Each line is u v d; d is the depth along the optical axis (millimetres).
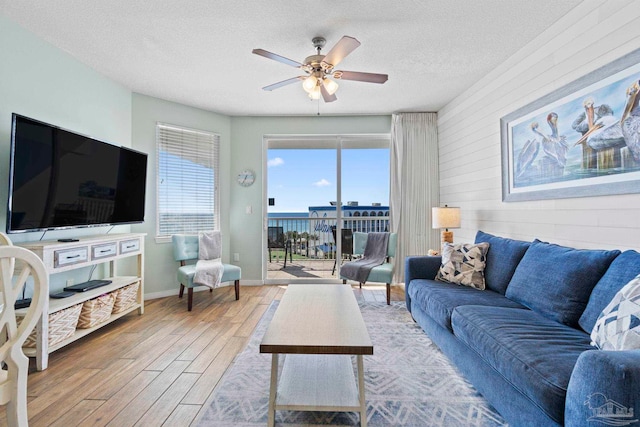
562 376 1259
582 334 1646
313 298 2346
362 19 2461
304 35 2684
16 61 2566
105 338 2791
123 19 2475
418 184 4746
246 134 4871
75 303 2545
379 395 1929
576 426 1095
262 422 1687
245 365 2301
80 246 2604
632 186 1881
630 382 971
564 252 2055
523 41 2773
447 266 2871
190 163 4445
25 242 2533
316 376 1926
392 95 4078
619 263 1679
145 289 4023
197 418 1715
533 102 2705
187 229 4418
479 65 3236
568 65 2361
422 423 1675
